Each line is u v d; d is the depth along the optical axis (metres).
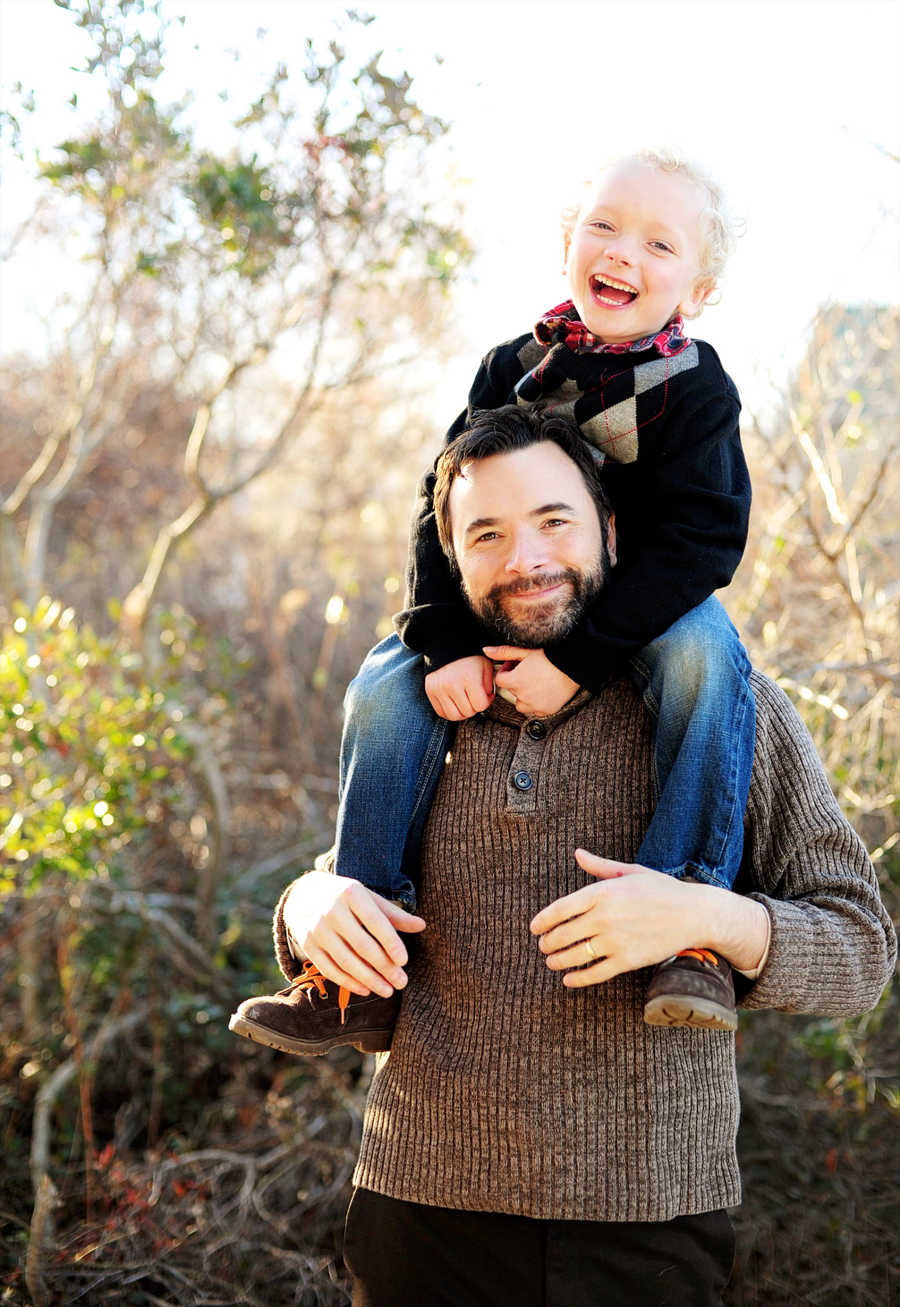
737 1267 2.77
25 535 7.39
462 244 3.98
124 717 3.51
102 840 3.36
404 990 1.58
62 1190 3.23
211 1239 2.97
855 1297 2.65
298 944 1.58
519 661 1.53
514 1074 1.42
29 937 3.71
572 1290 1.38
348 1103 3.31
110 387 5.25
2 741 3.34
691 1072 1.44
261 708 5.28
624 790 1.50
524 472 1.50
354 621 6.07
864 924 1.43
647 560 1.54
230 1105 3.68
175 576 6.22
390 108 3.58
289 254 3.91
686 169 1.68
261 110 3.57
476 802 1.54
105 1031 3.63
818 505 3.55
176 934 4.00
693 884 1.35
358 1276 1.55
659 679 1.50
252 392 7.15
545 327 1.72
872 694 3.21
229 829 4.49
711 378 1.65
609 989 1.43
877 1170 2.97
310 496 7.68
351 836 1.61
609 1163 1.38
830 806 1.52
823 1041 3.08
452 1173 1.43
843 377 3.41
